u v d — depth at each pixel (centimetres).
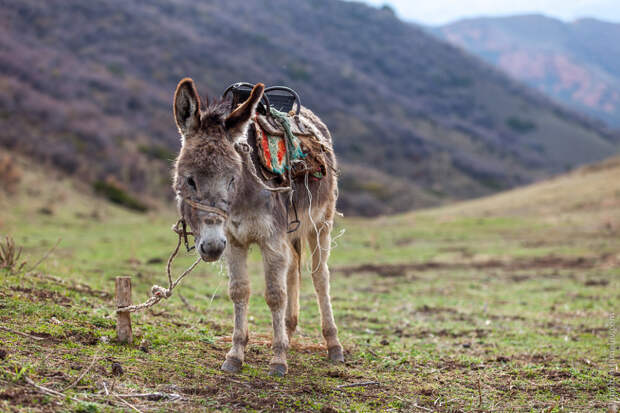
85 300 610
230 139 415
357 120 9512
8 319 475
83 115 5228
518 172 9444
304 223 527
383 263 1672
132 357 446
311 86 10256
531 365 573
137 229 2522
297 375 477
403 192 7131
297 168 497
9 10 7600
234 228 449
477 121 11850
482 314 923
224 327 634
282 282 462
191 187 398
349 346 621
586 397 470
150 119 6041
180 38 9481
